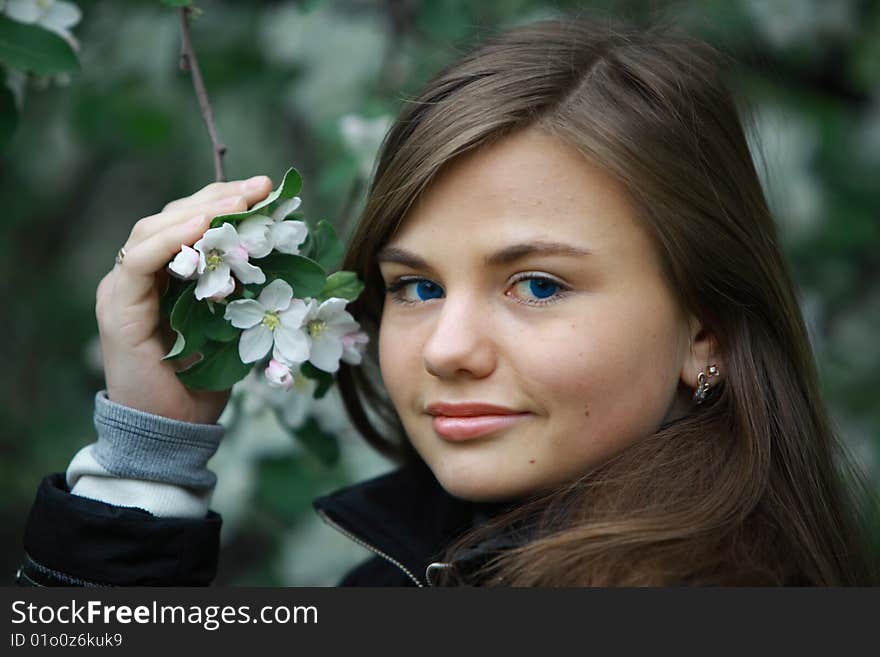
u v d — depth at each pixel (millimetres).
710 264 1986
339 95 3738
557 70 1982
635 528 1792
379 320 2334
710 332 2031
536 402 1860
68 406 4418
